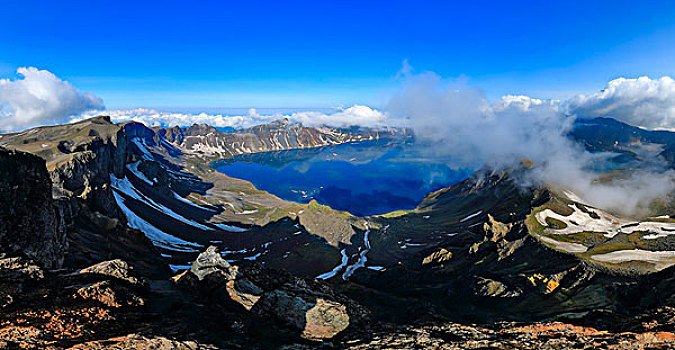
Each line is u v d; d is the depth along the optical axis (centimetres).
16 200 4634
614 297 7125
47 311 3069
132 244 11256
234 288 4866
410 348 3575
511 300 8281
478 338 3922
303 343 3853
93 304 3416
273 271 6266
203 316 3909
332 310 4981
